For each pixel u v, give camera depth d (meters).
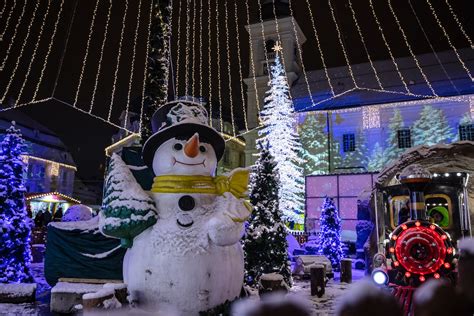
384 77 37.81
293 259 15.00
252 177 9.97
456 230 7.30
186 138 5.69
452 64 36.38
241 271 5.51
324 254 15.38
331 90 38.53
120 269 7.94
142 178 6.70
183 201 5.27
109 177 5.36
